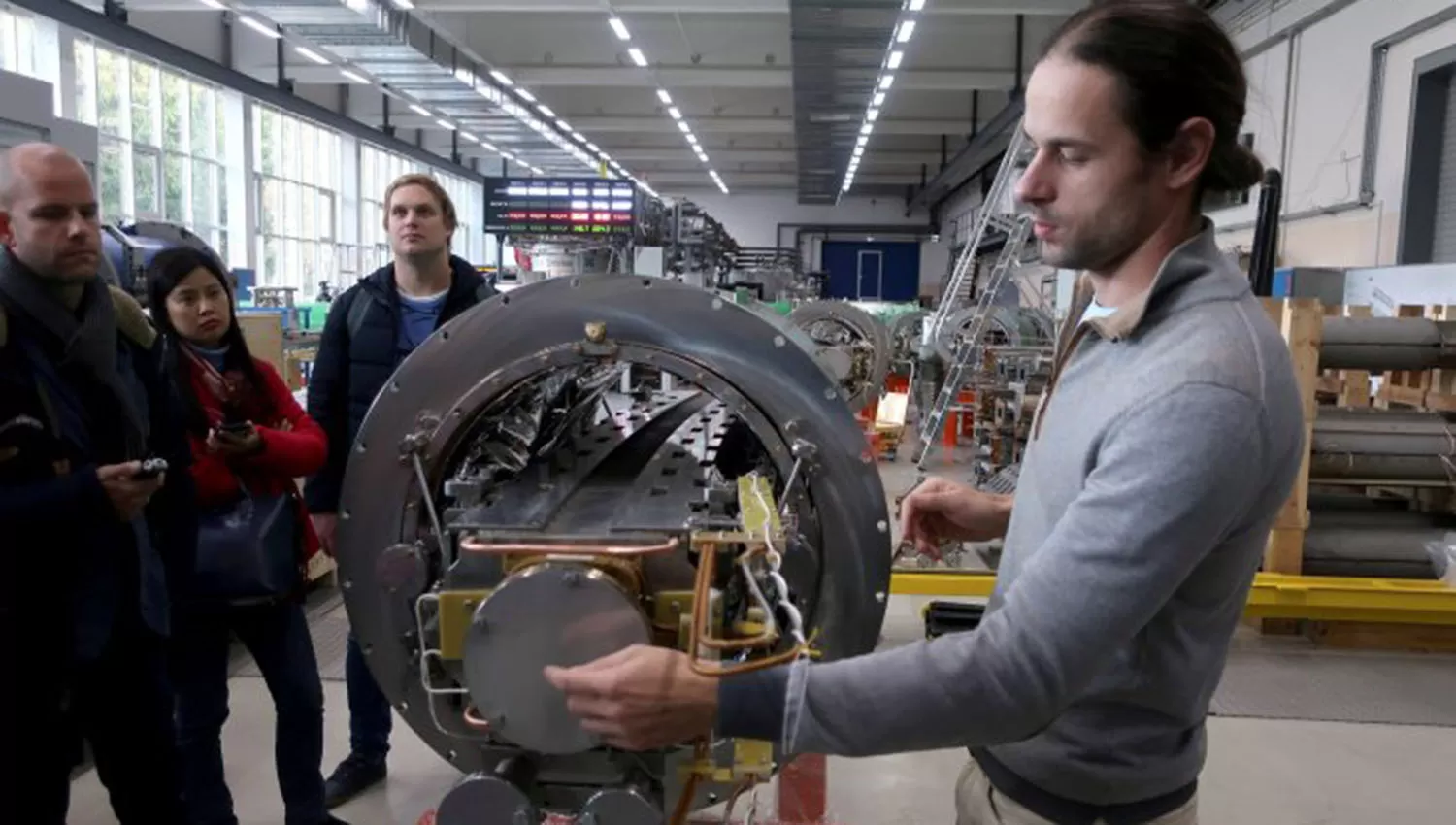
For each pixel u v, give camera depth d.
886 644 3.55
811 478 1.22
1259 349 0.81
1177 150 0.84
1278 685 3.30
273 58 11.03
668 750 1.17
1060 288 7.95
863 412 7.23
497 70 10.62
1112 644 0.77
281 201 12.52
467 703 1.22
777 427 1.23
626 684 0.80
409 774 2.57
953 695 0.76
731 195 21.95
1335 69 6.53
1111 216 0.87
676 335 1.22
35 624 1.66
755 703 0.79
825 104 10.69
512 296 1.23
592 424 1.81
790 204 21.91
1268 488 0.84
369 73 9.84
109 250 2.88
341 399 2.34
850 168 16.56
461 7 8.09
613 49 10.58
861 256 21.92
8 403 1.60
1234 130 0.86
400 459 1.25
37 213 1.61
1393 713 3.08
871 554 1.25
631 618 1.05
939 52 10.32
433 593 1.18
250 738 2.74
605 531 1.14
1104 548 0.76
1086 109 0.84
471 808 1.11
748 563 1.05
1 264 1.64
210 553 1.92
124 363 1.81
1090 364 0.92
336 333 2.34
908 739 0.78
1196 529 0.76
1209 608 0.90
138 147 9.49
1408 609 3.56
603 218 5.83
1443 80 5.62
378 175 15.38
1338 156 6.49
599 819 1.11
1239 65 0.85
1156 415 0.78
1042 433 0.97
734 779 1.18
